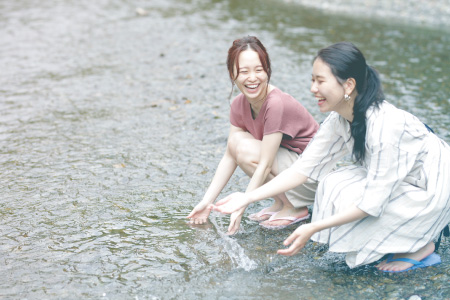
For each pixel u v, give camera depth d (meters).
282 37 7.66
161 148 4.19
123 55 6.83
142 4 10.01
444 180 2.57
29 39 7.53
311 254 2.83
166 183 3.61
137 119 4.79
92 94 5.45
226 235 3.01
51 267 2.66
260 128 3.02
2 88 5.60
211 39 7.55
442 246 2.91
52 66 6.36
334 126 2.75
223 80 5.91
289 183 2.82
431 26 8.48
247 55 2.80
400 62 6.53
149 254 2.80
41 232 2.99
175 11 9.40
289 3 10.20
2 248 2.82
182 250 2.84
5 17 8.84
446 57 6.77
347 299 2.44
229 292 2.49
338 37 7.69
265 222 3.13
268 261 2.75
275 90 2.97
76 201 3.34
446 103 5.12
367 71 2.49
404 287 2.53
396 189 2.55
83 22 8.56
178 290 2.50
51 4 9.99
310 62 6.51
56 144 4.25
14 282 2.53
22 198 3.38
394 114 2.48
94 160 3.95
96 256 2.77
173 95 5.43
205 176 3.73
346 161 3.97
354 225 2.59
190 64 6.46
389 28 8.28
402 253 2.68
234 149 3.10
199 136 4.44
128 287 2.51
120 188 3.53
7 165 3.86
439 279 2.58
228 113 4.96
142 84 5.76
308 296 2.46
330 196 2.67
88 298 2.42
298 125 3.02
